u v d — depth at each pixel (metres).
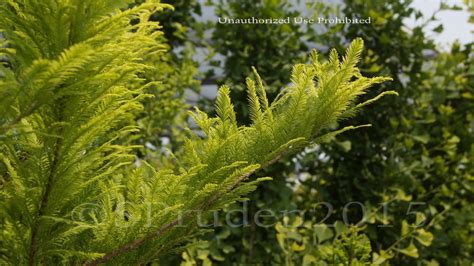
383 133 3.37
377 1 3.46
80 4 1.00
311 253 2.77
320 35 3.38
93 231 1.29
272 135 1.33
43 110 1.07
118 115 1.17
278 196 3.11
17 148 1.29
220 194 1.33
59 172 1.11
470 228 3.52
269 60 3.19
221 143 1.29
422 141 3.42
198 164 1.29
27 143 1.09
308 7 3.42
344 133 3.34
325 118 1.33
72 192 1.16
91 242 1.29
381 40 3.38
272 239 3.02
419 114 3.53
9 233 1.14
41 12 1.00
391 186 3.33
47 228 1.16
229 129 1.36
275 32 3.23
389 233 3.25
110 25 1.05
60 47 1.02
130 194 1.36
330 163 3.42
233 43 3.18
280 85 3.13
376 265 2.29
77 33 1.03
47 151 1.09
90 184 1.31
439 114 3.69
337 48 3.32
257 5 3.25
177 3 3.83
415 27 3.46
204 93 4.55
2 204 1.11
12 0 1.08
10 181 1.22
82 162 1.18
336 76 1.27
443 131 3.57
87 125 1.08
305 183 3.40
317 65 1.32
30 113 0.99
